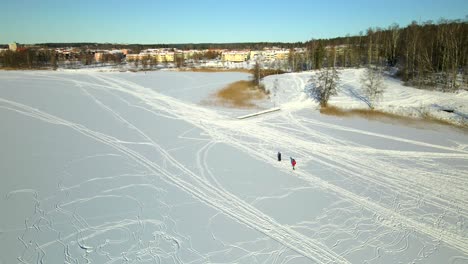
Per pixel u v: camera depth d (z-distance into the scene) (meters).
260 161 36.97
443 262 21.75
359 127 49.88
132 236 23.86
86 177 32.47
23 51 154.75
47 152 38.50
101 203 27.95
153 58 176.38
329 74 69.94
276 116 55.59
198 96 70.88
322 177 33.31
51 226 24.80
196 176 33.06
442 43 77.44
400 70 82.00
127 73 114.25
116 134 45.25
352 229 25.06
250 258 21.92
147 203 28.08
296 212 27.09
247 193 29.89
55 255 21.78
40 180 31.67
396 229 25.16
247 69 136.75
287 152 39.75
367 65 96.94
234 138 44.44
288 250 22.70
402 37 98.88
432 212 27.39
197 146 41.25
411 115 54.88
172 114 56.03
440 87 66.94
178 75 111.38
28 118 52.00
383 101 61.38
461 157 38.59
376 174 34.12
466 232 24.86
